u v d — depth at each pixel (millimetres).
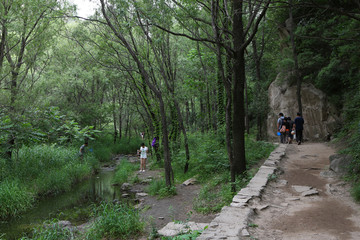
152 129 17344
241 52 7812
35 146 13805
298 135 14312
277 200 5703
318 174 7770
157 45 10070
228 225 4176
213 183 8570
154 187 9977
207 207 6715
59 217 8062
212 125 16094
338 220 4445
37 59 13758
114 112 24359
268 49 21750
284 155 10734
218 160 10250
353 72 14391
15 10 10883
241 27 7879
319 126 16484
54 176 11570
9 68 11711
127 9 7473
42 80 16328
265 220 4578
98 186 12117
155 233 5312
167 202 8258
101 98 25281
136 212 6715
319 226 4223
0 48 11453
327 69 14961
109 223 6105
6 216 8242
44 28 11789
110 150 23109
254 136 19328
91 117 22219
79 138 6934
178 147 14344
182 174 11578
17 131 7297
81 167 13961
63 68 19844
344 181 6660
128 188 11164
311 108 17094
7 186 9328
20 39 12023
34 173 11797
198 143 13969
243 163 8141
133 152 24703
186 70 13648
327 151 11422
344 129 13414
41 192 10586
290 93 18516
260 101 17328
